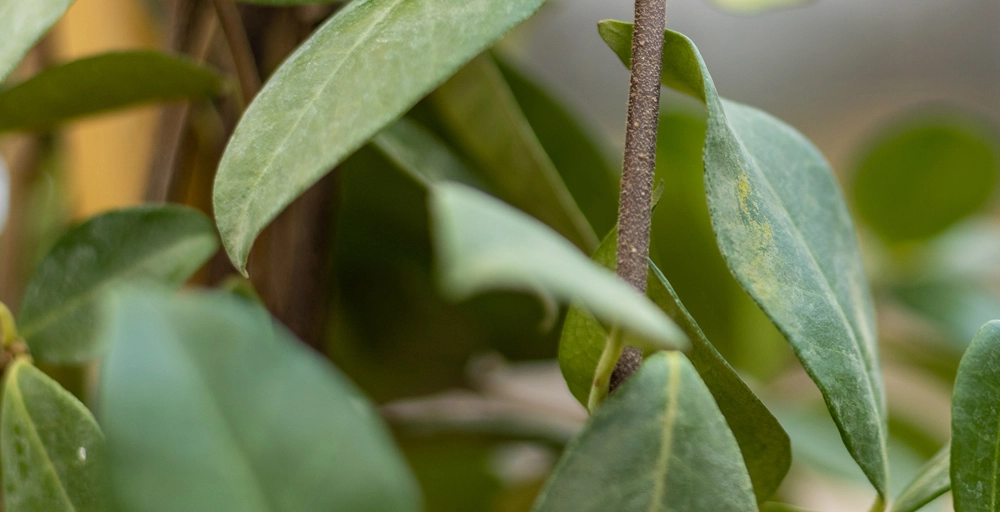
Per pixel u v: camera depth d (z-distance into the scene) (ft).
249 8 1.92
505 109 1.73
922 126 2.98
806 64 6.15
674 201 2.43
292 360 1.12
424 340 2.60
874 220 3.20
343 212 2.40
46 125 1.64
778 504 1.48
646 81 1.27
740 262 1.25
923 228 3.17
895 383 4.37
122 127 2.46
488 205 1.09
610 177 2.30
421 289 2.52
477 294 2.45
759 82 6.23
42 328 1.40
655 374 1.22
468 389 2.76
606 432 1.20
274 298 1.81
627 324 1.08
